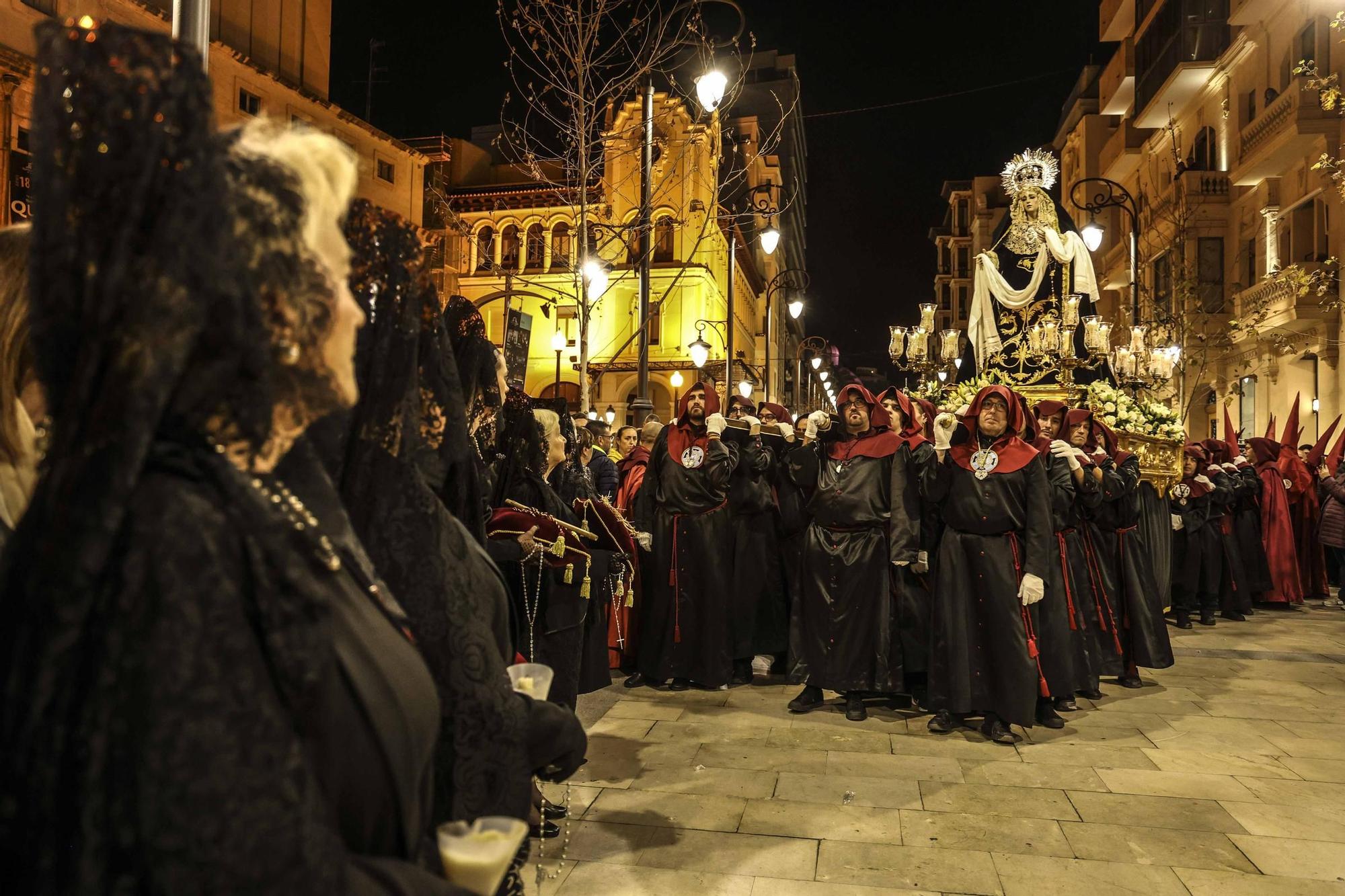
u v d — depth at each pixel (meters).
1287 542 11.55
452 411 1.81
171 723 0.74
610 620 7.27
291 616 0.86
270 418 0.92
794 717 5.96
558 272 34.88
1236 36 25.42
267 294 0.92
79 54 0.88
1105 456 6.77
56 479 0.81
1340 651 8.39
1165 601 9.38
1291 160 22.00
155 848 0.72
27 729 0.76
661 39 10.44
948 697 5.52
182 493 0.82
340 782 0.95
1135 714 6.07
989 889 3.41
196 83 0.90
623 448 10.72
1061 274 10.74
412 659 1.08
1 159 16.58
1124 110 37.31
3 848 0.79
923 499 5.95
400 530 1.48
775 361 43.84
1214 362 26.20
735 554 6.96
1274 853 3.77
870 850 3.75
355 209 1.48
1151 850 3.79
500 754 1.50
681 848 3.73
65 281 0.85
